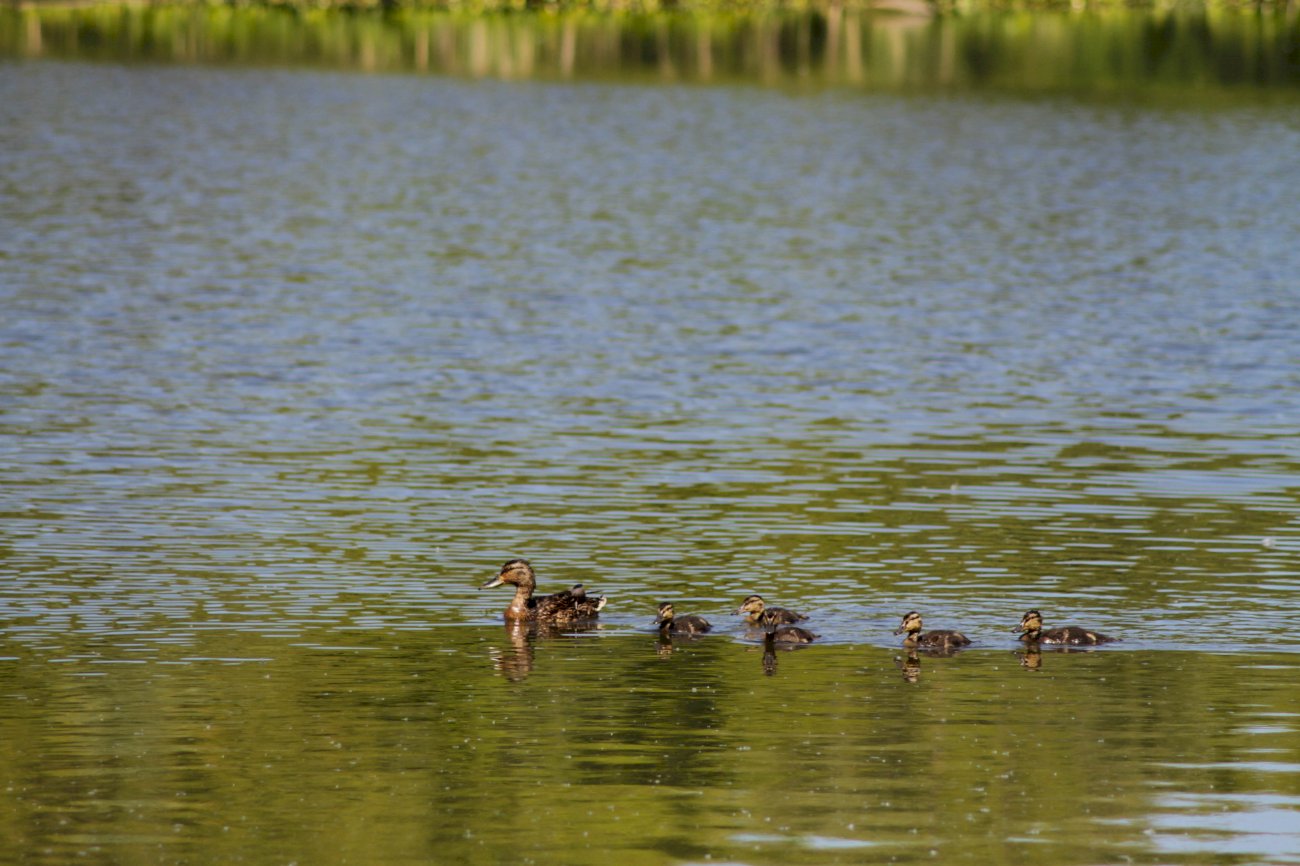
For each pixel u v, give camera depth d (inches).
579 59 5733.3
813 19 6776.6
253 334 1772.9
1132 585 1002.1
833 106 4606.3
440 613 951.0
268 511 1145.4
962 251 2445.9
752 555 1058.7
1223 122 4281.5
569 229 2593.5
